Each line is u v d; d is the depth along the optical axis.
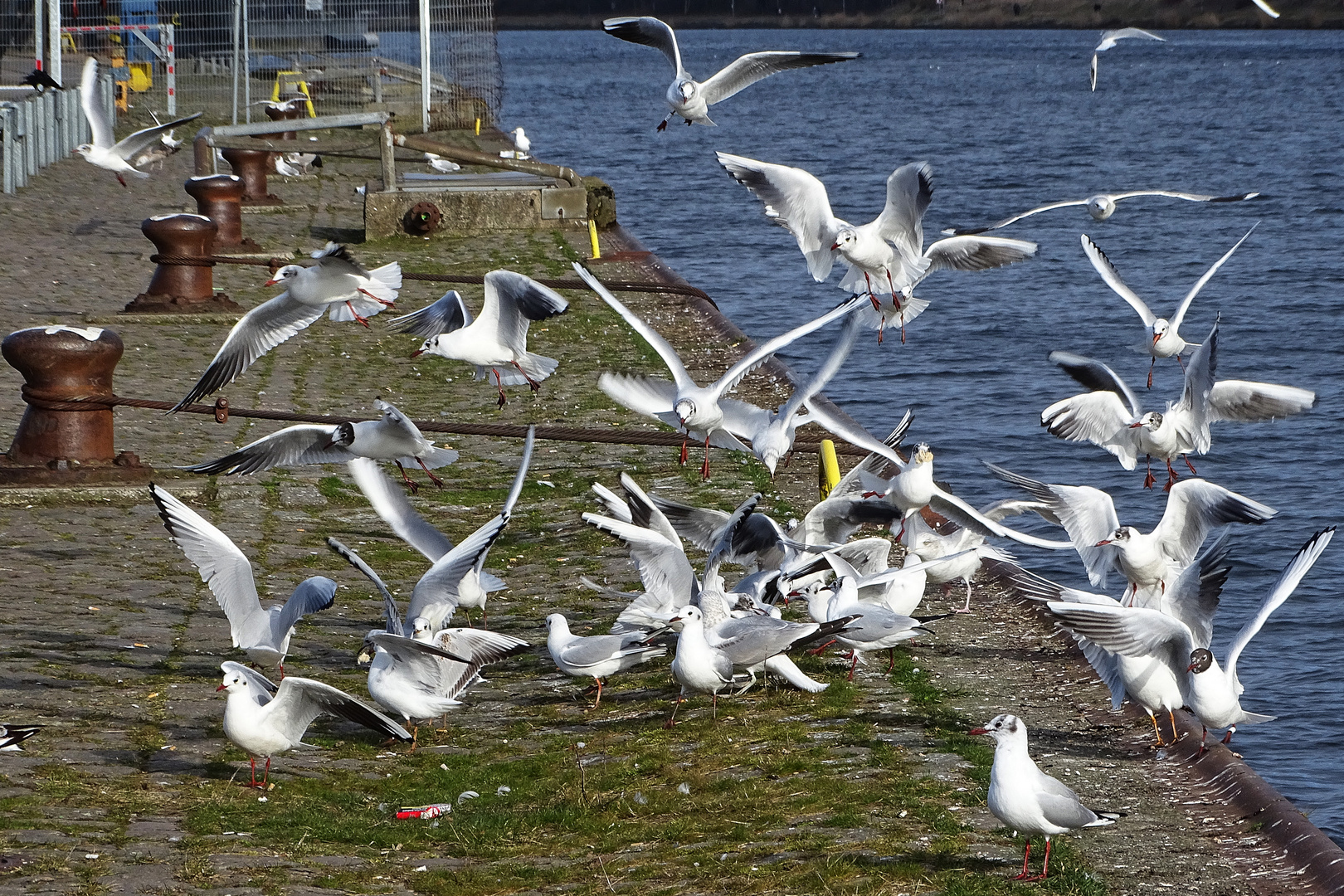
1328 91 100.50
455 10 51.16
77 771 9.26
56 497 15.09
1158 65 137.00
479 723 10.55
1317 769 11.70
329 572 13.59
